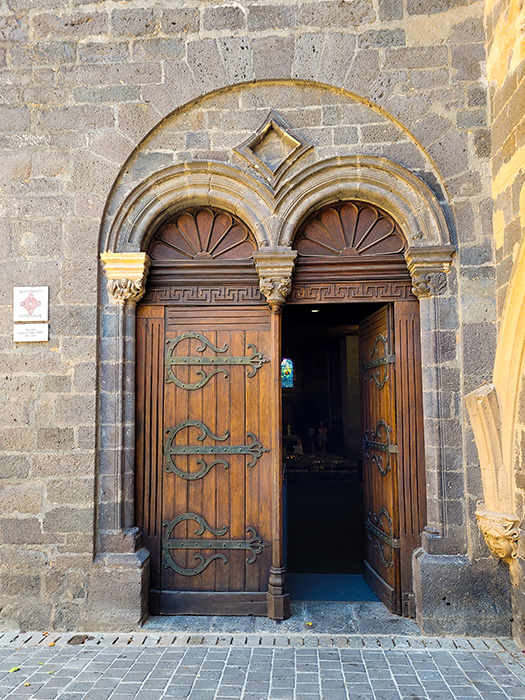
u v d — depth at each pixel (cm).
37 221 432
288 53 434
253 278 447
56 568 406
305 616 420
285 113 438
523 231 363
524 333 365
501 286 399
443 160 423
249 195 435
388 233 445
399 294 441
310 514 828
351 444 1406
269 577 426
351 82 430
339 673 335
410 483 426
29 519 411
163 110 435
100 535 413
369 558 491
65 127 437
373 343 484
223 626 404
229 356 446
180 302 450
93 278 427
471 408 396
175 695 310
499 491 383
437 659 353
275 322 434
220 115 439
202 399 443
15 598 406
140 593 402
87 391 418
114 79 438
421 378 432
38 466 414
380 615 420
